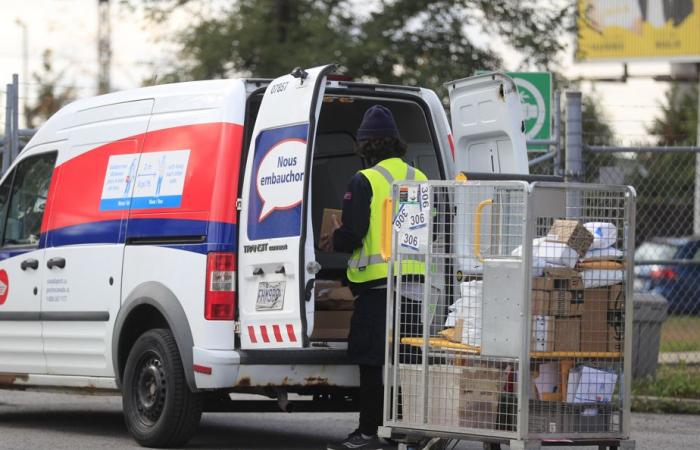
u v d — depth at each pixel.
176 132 17.66
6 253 20.42
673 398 23.53
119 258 18.16
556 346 14.02
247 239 16.62
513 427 13.98
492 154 18.33
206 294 16.61
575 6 53.91
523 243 13.77
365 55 53.41
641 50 76.38
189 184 17.17
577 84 53.03
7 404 24.23
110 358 18.34
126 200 18.23
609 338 14.39
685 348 31.39
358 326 16.23
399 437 15.40
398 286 15.00
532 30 53.41
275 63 55.91
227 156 16.83
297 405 18.06
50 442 18.22
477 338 14.22
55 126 20.23
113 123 18.94
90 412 22.89
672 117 44.97
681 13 75.00
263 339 16.36
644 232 34.88
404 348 15.07
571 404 14.15
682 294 41.34
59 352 19.36
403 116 18.69
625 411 14.45
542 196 13.96
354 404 18.34
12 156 24.39
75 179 19.42
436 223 14.78
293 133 16.19
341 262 18.19
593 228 14.28
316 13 56.25
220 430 20.09
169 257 17.22
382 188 16.27
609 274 14.37
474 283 14.28
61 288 19.25
